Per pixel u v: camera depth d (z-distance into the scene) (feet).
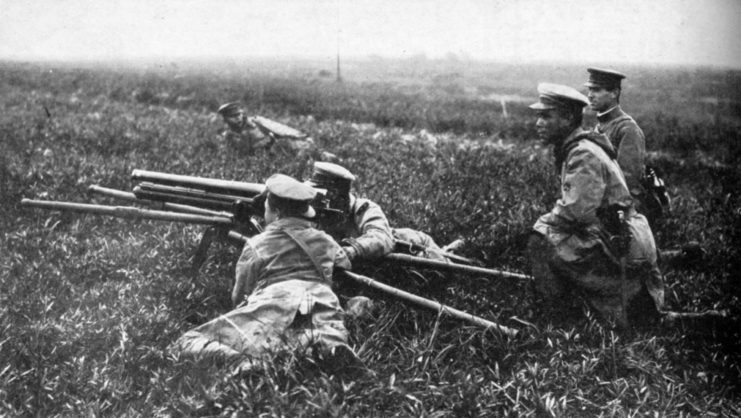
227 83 76.02
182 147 30.99
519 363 12.51
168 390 11.37
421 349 12.53
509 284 15.74
